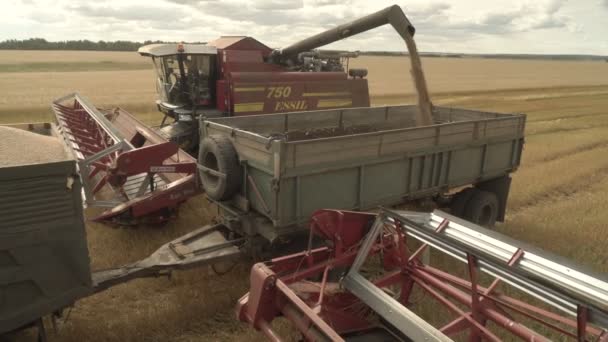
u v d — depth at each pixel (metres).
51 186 3.38
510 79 56.88
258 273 3.49
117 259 6.06
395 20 7.80
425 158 6.15
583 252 6.56
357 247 4.36
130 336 4.53
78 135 8.33
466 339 4.29
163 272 4.78
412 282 4.47
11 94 23.27
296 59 10.97
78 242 3.62
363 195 5.50
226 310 5.07
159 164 6.20
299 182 4.78
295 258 3.97
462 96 32.62
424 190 6.30
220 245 5.25
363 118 8.59
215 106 9.87
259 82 9.58
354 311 4.12
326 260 4.24
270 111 9.84
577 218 8.16
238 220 5.29
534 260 3.61
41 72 42.12
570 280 3.35
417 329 3.34
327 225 4.17
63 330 4.54
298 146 4.65
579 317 2.88
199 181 6.51
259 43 10.28
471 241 4.06
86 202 5.83
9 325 3.43
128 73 41.88
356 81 11.38
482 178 7.22
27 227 3.34
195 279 5.68
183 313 4.88
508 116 7.65
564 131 17.73
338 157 5.05
